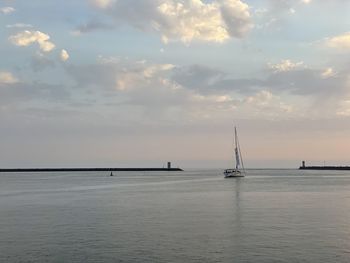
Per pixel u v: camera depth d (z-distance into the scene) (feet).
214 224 142.92
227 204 210.38
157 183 484.33
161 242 113.60
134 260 96.27
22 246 110.01
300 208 189.67
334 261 94.89
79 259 97.40
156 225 141.79
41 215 170.30
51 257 99.09
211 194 282.36
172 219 155.94
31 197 270.87
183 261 95.30
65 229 134.82
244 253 101.60
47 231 131.34
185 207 197.98
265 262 94.38
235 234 124.06
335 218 155.53
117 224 144.46
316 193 286.66
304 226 137.39
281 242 112.78
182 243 112.27
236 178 607.78
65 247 108.58
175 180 585.63
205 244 111.04
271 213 171.42
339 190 319.06
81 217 163.22
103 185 444.55
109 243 112.78
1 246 110.22
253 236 120.88
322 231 127.95
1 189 368.89
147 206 204.13
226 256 99.09
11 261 96.02
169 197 261.03
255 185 405.80
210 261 95.25
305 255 99.71
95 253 102.32
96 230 132.57
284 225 139.74
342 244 110.11
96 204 216.95
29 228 137.08
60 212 180.55
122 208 195.72
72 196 278.46
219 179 599.98
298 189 333.83
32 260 96.78
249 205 204.33
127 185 440.45
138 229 133.80
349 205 202.28
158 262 94.68
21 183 501.56
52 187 404.16
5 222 150.92
